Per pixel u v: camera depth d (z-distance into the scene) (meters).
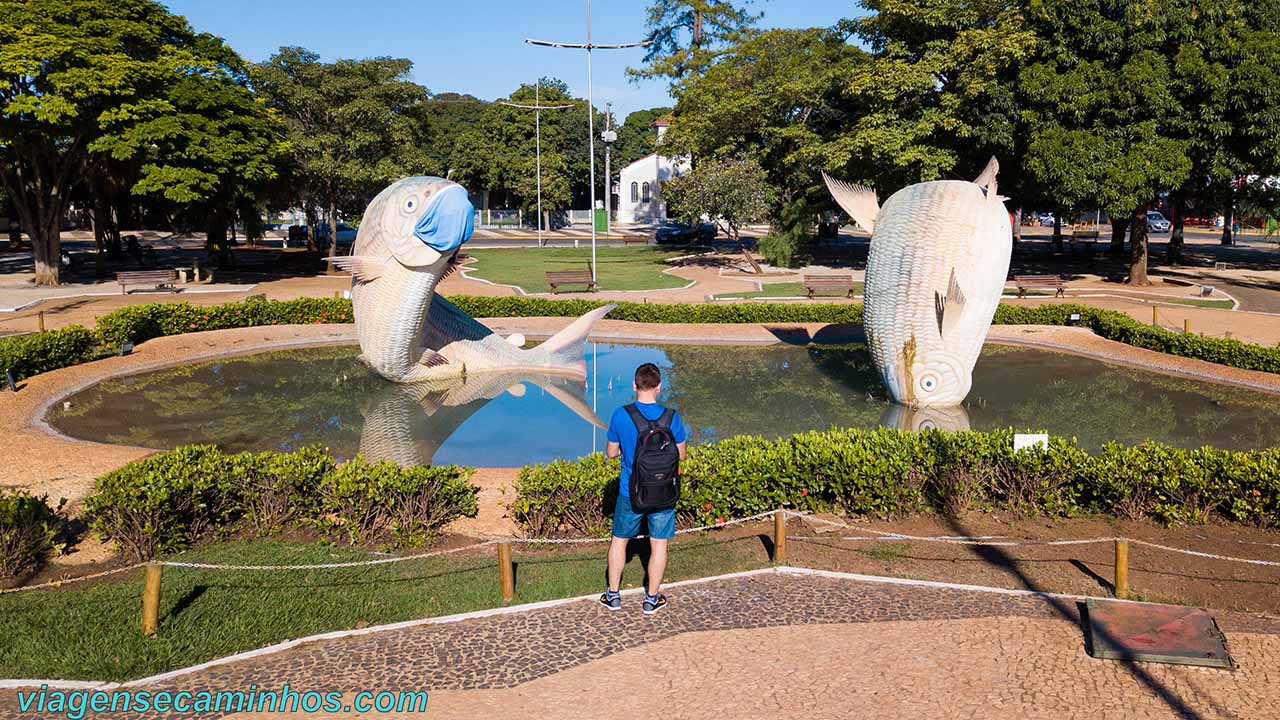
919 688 5.67
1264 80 25.33
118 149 26.95
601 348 21.27
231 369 18.45
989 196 13.93
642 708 5.46
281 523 8.78
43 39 26.03
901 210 14.12
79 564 7.88
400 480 8.52
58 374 16.53
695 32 55.28
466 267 38.97
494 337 17.81
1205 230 64.50
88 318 23.22
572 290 29.77
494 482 10.43
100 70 26.86
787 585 7.37
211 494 8.61
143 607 6.38
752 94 37.53
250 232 39.94
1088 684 5.70
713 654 6.16
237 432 13.69
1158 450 9.14
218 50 33.59
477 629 6.57
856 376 17.91
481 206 78.12
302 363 19.09
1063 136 27.28
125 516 7.92
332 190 39.84
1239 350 17.25
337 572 7.66
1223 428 13.81
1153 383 16.97
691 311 23.44
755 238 57.91
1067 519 9.02
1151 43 27.11
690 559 7.98
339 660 6.08
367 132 38.66
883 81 31.06
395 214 14.98
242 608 6.86
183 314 21.09
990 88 28.89
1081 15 27.62
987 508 9.23
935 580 7.52
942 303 13.73
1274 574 7.54
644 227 72.56
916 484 9.25
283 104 39.25
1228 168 27.06
